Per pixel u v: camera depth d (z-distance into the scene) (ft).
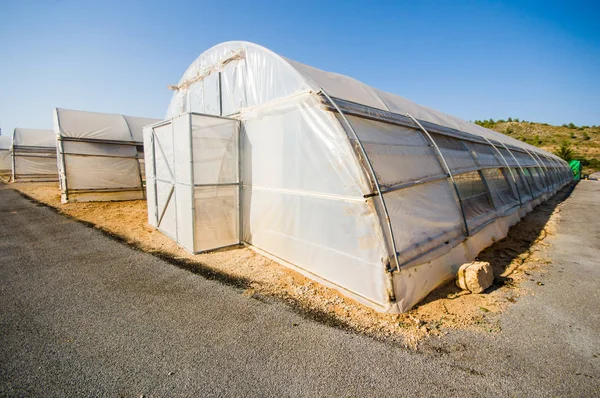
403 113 19.60
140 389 7.67
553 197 50.55
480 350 9.51
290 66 15.99
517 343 9.91
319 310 11.95
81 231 23.45
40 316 11.09
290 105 16.05
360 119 15.10
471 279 13.50
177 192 20.24
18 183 57.41
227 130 19.61
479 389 7.86
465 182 20.20
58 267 16.03
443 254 14.47
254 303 12.46
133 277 14.96
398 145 15.83
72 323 10.68
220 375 8.22
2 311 11.37
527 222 28.71
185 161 18.61
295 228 16.25
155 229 24.90
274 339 9.94
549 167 59.93
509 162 32.68
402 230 13.01
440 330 10.60
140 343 9.60
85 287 13.67
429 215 14.90
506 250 19.86
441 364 8.82
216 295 13.14
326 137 14.11
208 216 19.15
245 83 19.85
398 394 7.65
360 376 8.26
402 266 12.11
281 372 8.37
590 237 23.70
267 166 18.13
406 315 11.55
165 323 10.81
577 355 9.34
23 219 26.96
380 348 9.52
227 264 17.07
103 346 9.40
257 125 18.69
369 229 12.28
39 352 9.03
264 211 18.62
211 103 23.90
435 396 7.61
